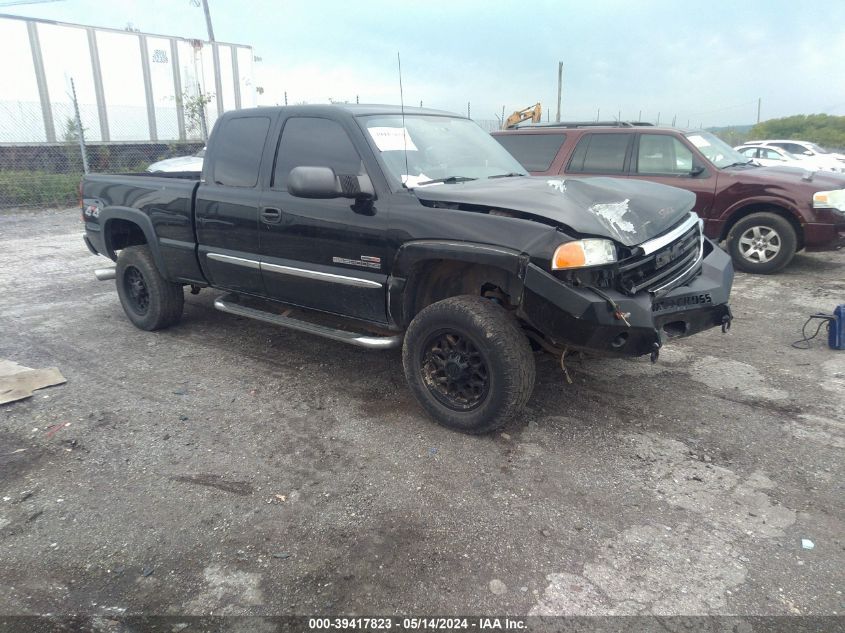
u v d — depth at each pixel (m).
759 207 7.52
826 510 2.90
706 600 2.37
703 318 3.68
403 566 2.57
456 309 3.42
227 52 20.62
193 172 6.04
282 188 4.25
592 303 3.05
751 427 3.70
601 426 3.72
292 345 5.20
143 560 2.63
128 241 5.88
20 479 3.24
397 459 3.39
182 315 6.04
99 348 5.18
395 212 3.63
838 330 4.89
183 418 3.89
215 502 3.03
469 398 3.58
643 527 2.80
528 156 8.68
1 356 4.98
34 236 11.23
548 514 2.90
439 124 4.54
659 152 7.93
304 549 2.68
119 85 17.89
